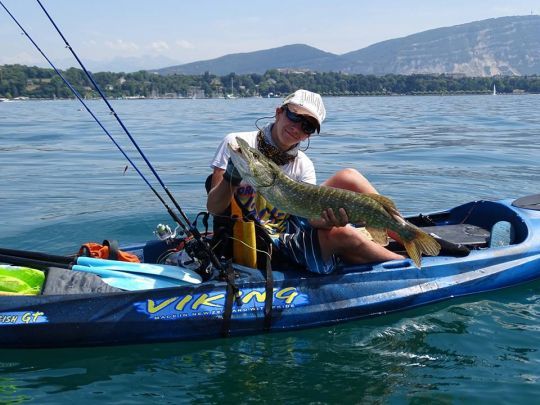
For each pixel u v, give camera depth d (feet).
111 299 14.84
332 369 13.96
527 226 20.20
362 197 14.62
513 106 156.25
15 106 166.40
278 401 12.67
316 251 16.40
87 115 116.98
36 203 30.83
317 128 15.44
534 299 18.01
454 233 21.13
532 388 13.10
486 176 39.42
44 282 14.94
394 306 16.93
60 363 14.12
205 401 12.67
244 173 13.62
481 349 14.89
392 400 12.70
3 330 14.23
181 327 15.08
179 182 37.35
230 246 16.56
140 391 13.04
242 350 14.92
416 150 54.44
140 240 24.32
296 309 15.94
